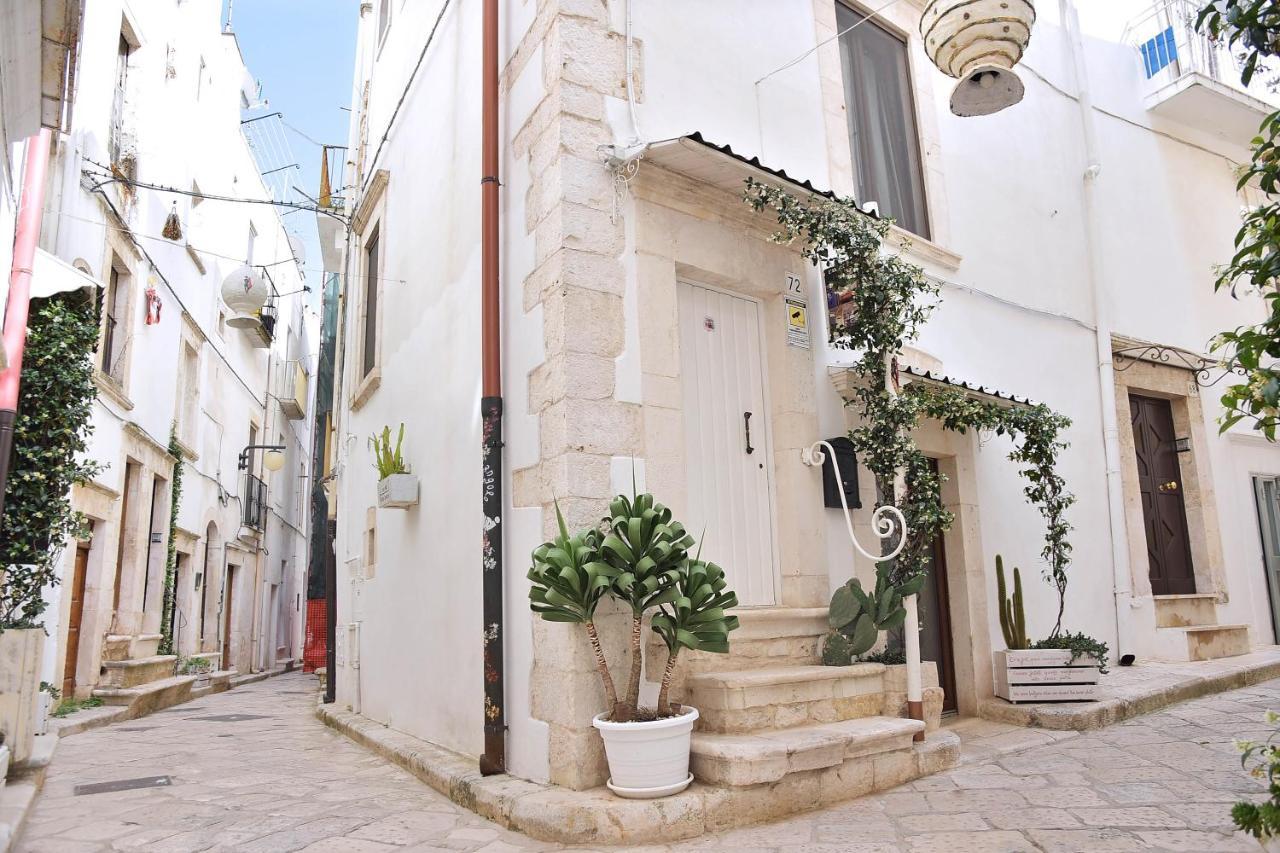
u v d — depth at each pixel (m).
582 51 4.60
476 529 5.10
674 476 4.41
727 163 4.52
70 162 8.00
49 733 6.89
